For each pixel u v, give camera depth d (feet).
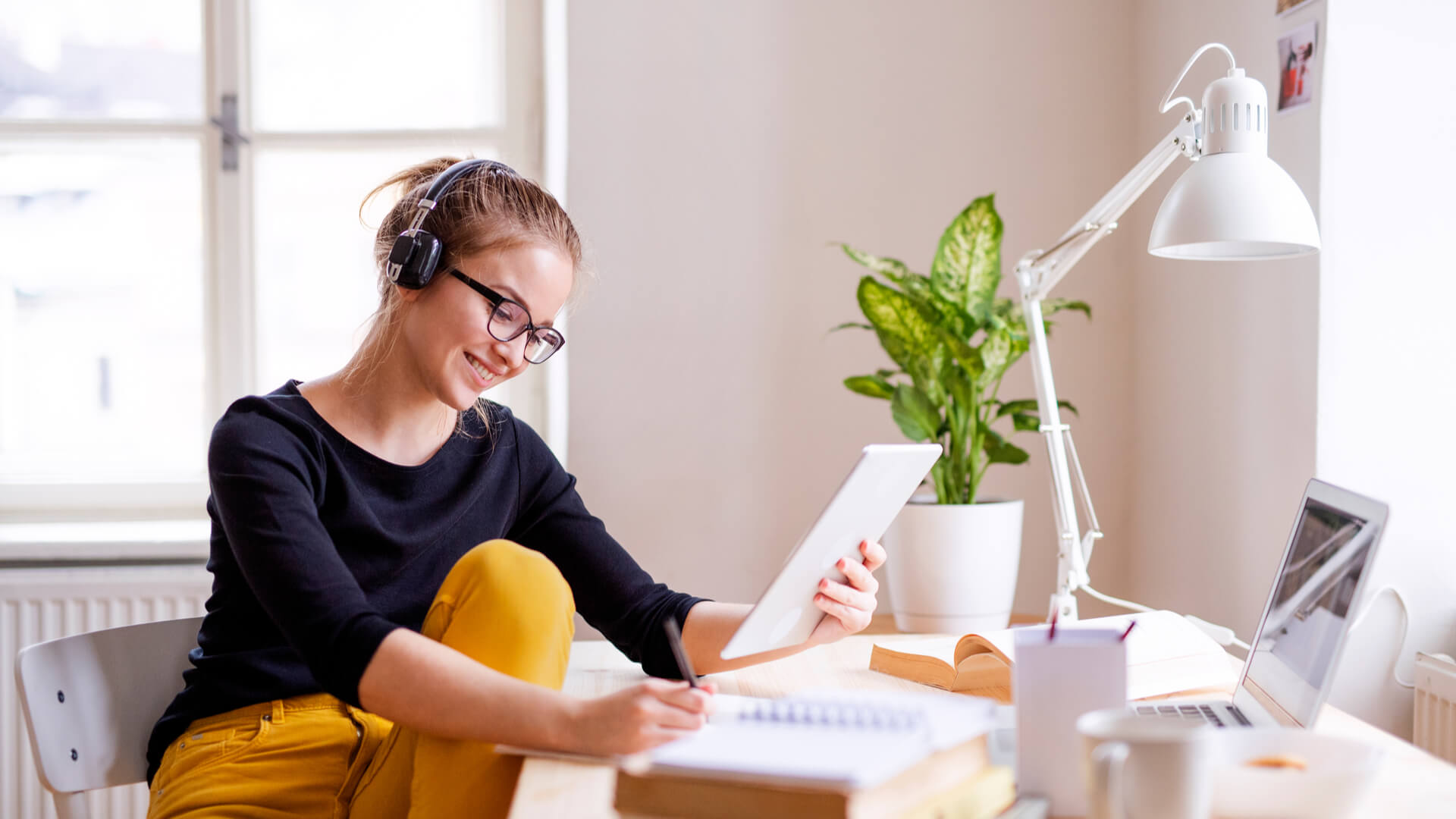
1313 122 4.33
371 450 3.44
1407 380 4.34
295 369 6.72
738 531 5.99
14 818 5.80
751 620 2.72
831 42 5.98
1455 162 4.31
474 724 2.38
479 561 2.68
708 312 5.98
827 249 5.98
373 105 6.70
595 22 5.91
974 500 4.87
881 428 6.00
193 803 2.91
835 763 1.75
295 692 3.26
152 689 3.52
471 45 6.72
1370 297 4.32
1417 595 4.35
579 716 2.31
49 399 6.63
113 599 5.85
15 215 6.57
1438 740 4.10
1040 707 1.93
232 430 3.10
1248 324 4.81
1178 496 5.43
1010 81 5.98
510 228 3.27
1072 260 3.95
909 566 4.63
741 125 5.96
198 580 5.86
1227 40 4.98
